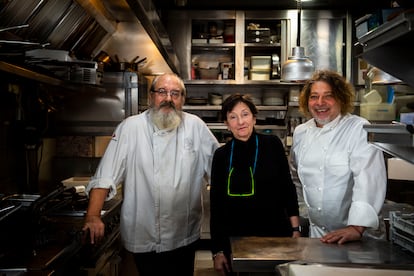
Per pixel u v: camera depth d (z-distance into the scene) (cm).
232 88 548
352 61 505
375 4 499
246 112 212
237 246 152
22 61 202
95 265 215
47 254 166
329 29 512
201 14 511
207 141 257
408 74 130
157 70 422
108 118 350
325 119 210
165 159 235
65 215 241
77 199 269
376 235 211
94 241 210
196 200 250
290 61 300
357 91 502
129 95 347
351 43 505
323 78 210
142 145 236
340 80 210
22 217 165
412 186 360
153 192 234
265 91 516
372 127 134
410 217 161
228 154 216
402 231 158
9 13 225
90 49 331
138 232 237
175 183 237
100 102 349
